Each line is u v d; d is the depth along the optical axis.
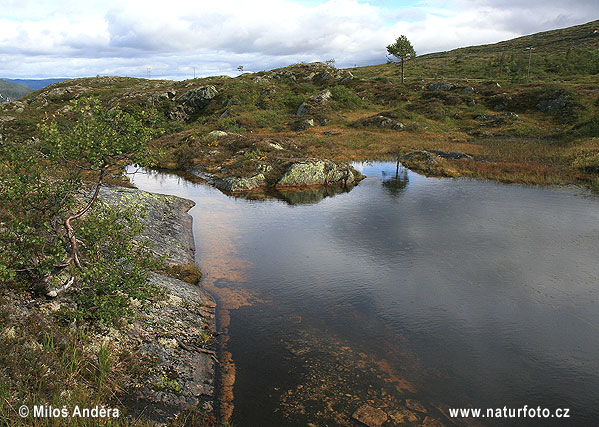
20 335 7.17
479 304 12.20
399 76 97.81
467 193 26.48
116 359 7.96
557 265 14.86
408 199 25.33
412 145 45.38
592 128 44.22
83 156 8.95
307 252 16.61
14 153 8.72
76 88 92.19
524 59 107.44
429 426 7.43
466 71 99.56
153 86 92.62
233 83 76.19
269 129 55.31
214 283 13.70
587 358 9.64
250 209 23.53
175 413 7.36
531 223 19.83
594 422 7.63
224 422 7.45
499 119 55.69
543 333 10.69
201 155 38.09
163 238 16.23
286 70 89.12
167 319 10.24
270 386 8.55
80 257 9.97
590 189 26.72
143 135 9.05
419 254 16.17
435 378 8.88
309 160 31.44
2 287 8.18
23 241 8.55
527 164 33.91
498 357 9.68
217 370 9.08
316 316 11.55
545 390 8.55
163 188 29.25
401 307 12.05
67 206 9.41
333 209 23.38
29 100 86.94
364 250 16.73
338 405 7.98
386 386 8.59
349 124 57.78
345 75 85.06
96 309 8.85
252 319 11.39
